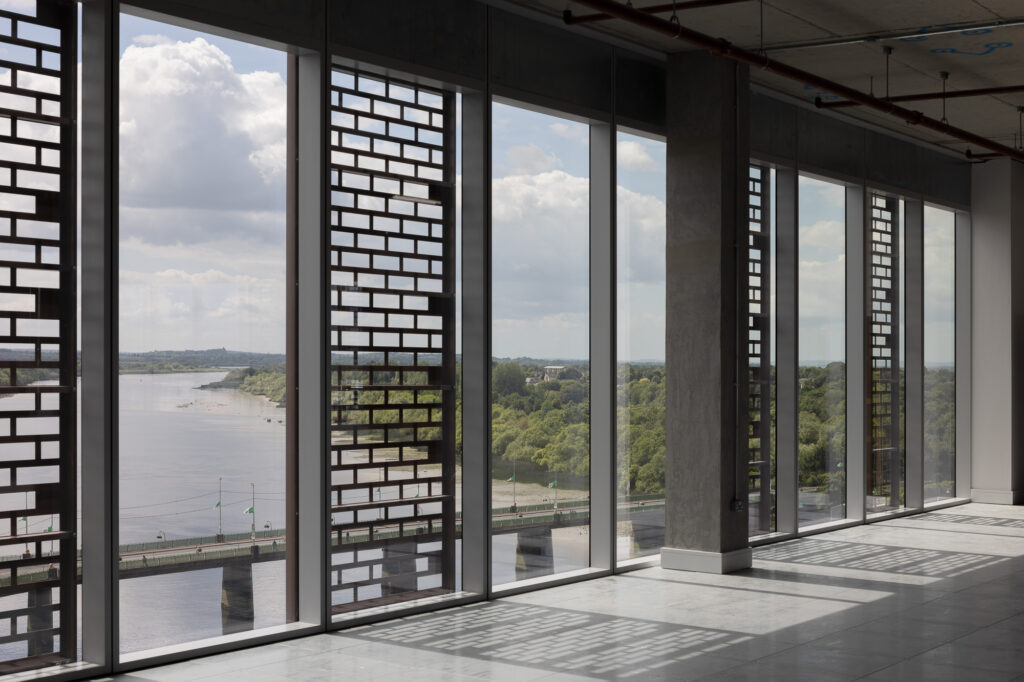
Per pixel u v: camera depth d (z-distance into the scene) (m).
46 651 5.59
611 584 8.46
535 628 6.93
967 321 14.52
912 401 13.49
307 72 6.78
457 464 7.83
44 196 5.65
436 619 7.16
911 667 6.04
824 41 9.07
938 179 13.84
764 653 6.32
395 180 7.37
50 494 5.65
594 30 8.57
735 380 9.15
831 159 11.67
